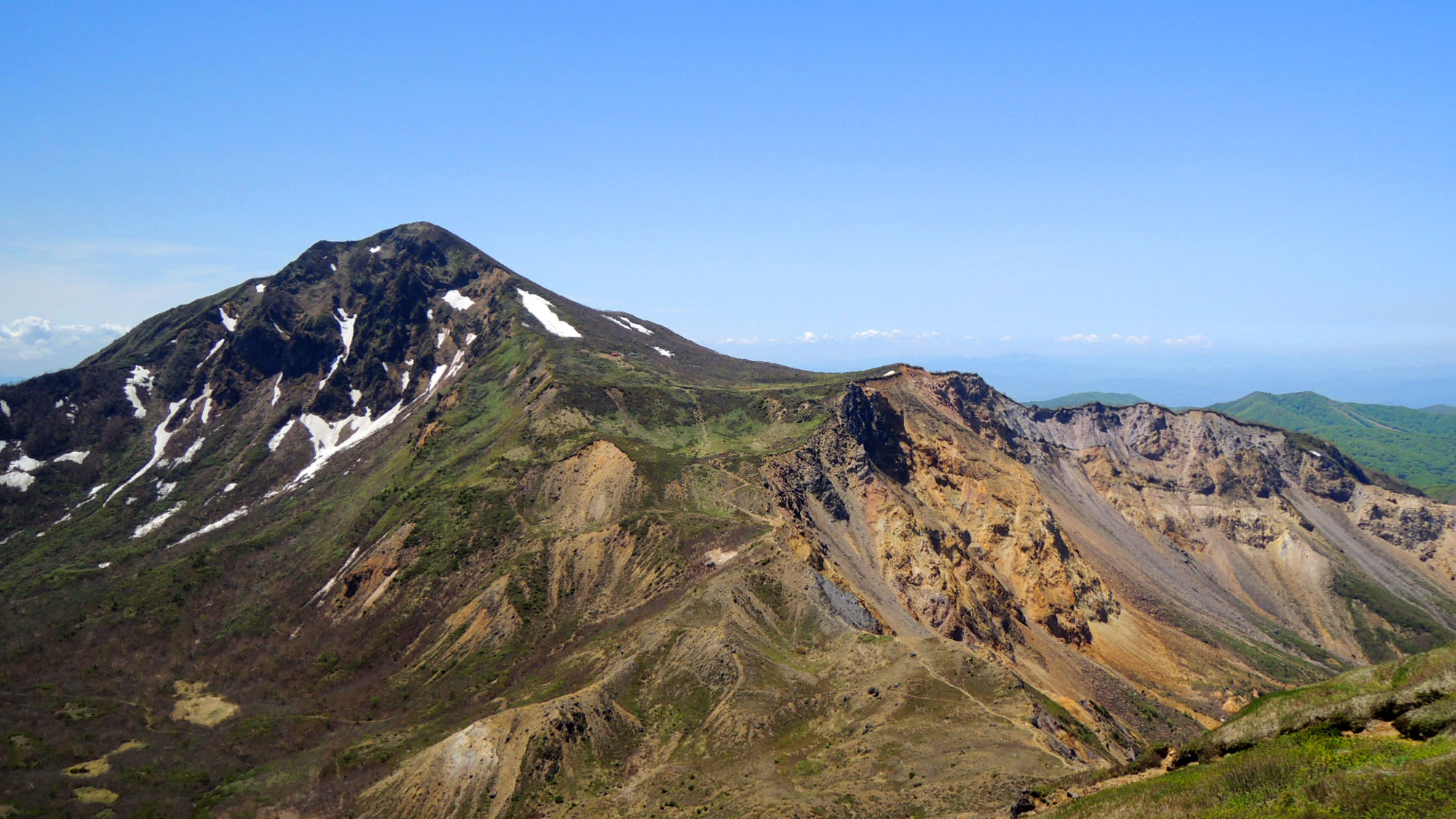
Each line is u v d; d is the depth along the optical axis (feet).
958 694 225.56
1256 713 147.33
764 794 191.42
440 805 217.36
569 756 222.69
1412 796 105.09
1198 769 138.72
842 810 177.47
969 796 174.09
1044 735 206.69
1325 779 115.65
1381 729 128.77
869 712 225.35
